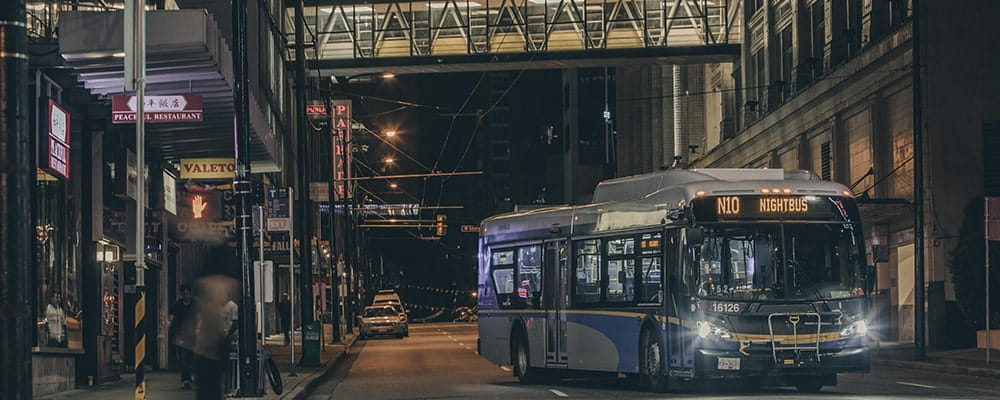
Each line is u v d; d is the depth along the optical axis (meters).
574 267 26.28
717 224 21.72
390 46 77.69
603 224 25.28
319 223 71.75
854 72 51.44
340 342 57.47
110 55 21.78
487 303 30.61
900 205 45.97
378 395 25.33
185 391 23.88
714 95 83.12
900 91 48.03
